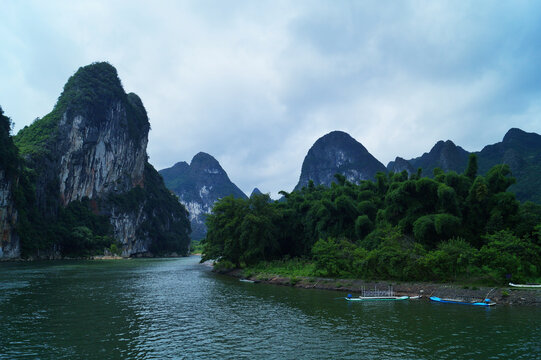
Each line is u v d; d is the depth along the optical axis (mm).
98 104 136625
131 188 161125
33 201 96812
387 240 32562
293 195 59594
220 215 52875
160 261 105750
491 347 15023
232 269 53625
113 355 14477
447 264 28234
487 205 35062
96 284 38750
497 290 25281
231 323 20047
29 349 15133
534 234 30703
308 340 16562
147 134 177625
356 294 30281
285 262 47719
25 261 87750
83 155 129375
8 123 88250
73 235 110625
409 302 26016
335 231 44844
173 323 20047
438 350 14789
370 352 14734
